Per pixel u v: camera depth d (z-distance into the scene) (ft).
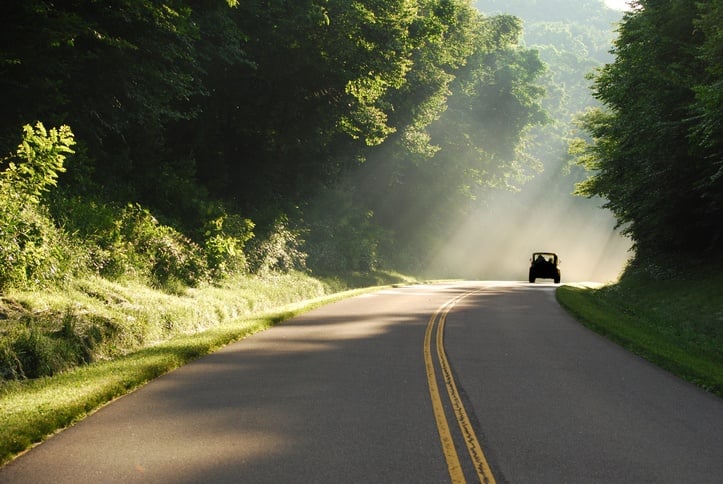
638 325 64.69
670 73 83.61
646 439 24.07
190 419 25.36
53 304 39.73
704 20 70.85
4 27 50.01
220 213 79.97
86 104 64.44
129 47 62.18
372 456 21.15
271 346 44.34
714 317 72.23
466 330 54.75
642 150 90.84
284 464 20.18
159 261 63.46
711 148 77.10
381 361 38.88
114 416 25.75
